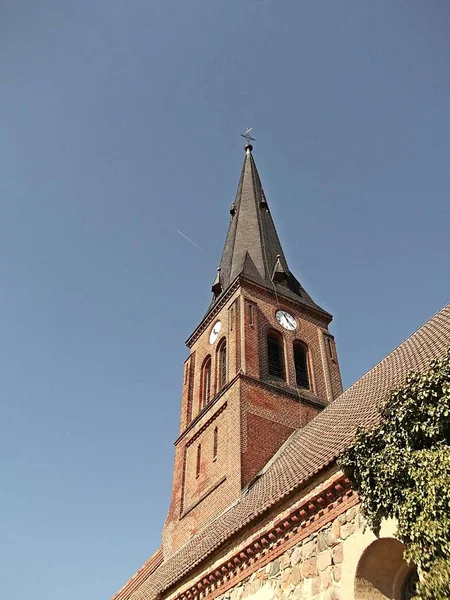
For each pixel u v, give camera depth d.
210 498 24.64
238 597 14.35
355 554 11.06
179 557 22.81
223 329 31.98
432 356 15.52
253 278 33.06
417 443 10.24
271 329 31.16
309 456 16.77
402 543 10.22
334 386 30.80
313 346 32.16
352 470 11.59
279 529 13.43
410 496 9.71
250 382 27.11
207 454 27.11
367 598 10.88
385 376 18.50
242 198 44.41
